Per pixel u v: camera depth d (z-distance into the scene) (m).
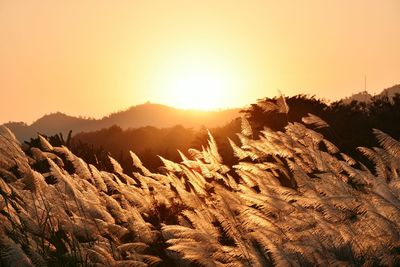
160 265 5.65
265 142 7.93
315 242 4.63
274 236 4.79
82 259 5.36
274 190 5.54
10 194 6.29
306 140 7.42
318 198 4.82
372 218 4.35
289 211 5.09
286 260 4.46
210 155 8.41
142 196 7.68
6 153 6.80
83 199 6.34
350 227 4.49
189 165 8.55
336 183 5.34
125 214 6.37
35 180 6.35
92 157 15.32
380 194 4.57
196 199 6.48
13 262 4.14
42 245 5.40
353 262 4.48
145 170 8.77
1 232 5.34
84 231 5.86
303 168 6.77
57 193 6.40
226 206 5.25
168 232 5.40
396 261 4.24
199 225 5.45
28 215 5.72
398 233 4.31
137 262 5.20
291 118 18.25
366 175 5.29
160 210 7.46
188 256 4.73
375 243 4.38
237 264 4.66
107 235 5.98
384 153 5.21
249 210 5.07
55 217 5.93
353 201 4.62
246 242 4.86
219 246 4.90
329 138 14.93
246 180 6.51
